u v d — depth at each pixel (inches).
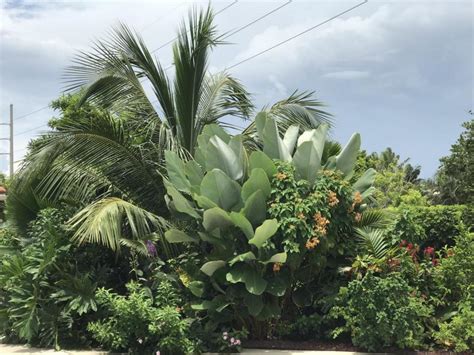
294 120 463.2
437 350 317.1
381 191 1130.7
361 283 315.0
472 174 1141.1
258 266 330.3
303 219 323.6
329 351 319.6
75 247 382.6
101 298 333.7
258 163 344.2
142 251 360.2
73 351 342.6
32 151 399.9
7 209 432.5
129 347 326.3
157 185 425.1
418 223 404.2
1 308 386.9
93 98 444.1
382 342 314.3
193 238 358.6
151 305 336.5
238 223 327.0
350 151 378.9
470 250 349.1
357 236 363.3
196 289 339.0
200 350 319.6
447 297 346.3
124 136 408.5
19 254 386.3
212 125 389.1
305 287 358.0
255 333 346.9
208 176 336.2
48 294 366.9
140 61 455.5
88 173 403.2
